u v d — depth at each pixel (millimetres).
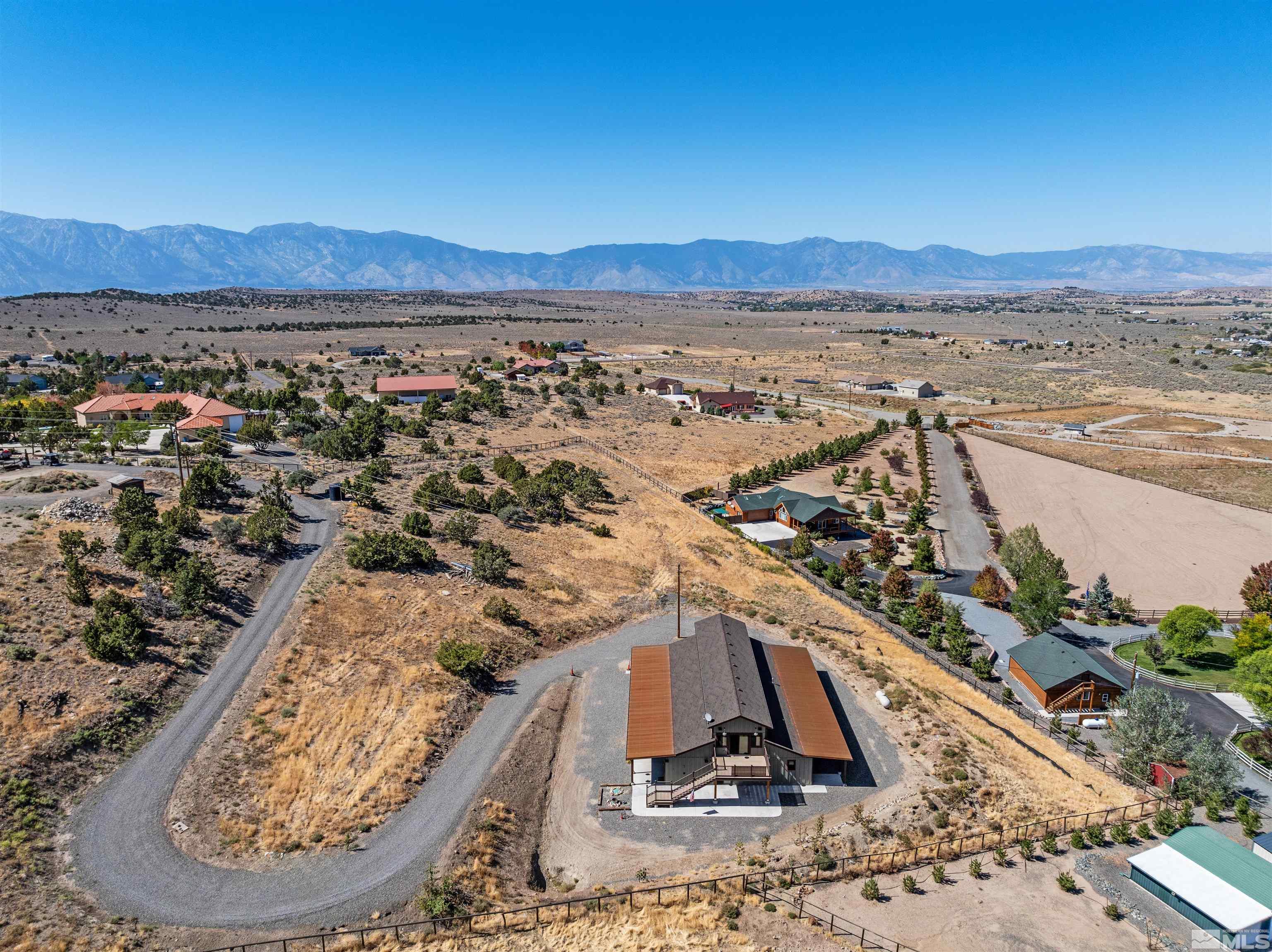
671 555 81625
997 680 61312
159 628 50906
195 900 33156
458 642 56500
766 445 137750
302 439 104375
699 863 38625
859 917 35094
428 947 31797
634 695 50812
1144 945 34125
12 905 31047
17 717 40125
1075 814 43500
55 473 76688
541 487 90125
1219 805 43781
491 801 41250
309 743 44156
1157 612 75625
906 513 104438
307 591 59812
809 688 52250
